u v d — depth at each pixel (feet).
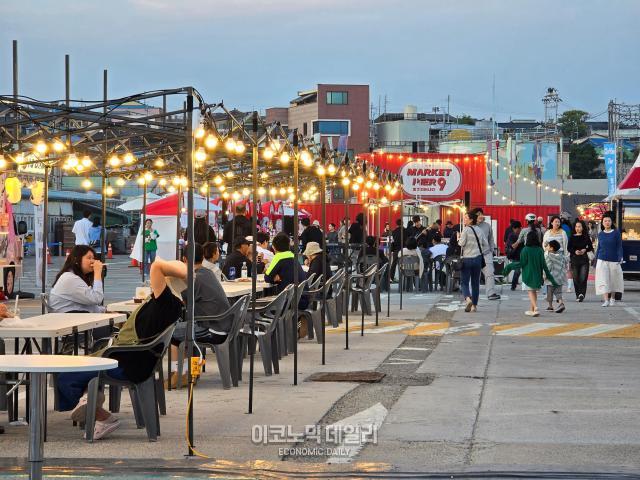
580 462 32.17
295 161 49.32
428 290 116.16
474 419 39.52
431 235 135.03
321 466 31.60
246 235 102.63
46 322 39.93
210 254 55.93
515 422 38.91
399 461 32.42
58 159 66.74
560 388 47.09
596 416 40.14
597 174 458.09
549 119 448.65
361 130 405.18
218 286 47.83
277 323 53.67
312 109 410.72
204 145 50.93
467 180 186.39
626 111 217.36
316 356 59.11
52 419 39.93
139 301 50.72
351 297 90.07
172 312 36.58
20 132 64.64
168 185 111.34
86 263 47.24
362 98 405.39
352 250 130.62
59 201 236.84
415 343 65.51
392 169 187.21
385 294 110.22
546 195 298.35
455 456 33.14
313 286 71.36
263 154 57.67
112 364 25.55
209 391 46.73
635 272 119.34
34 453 25.13
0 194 96.48
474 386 47.70
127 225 257.96
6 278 97.14
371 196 126.21
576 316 84.12
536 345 64.23
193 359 34.86
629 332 71.82
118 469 31.04
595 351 61.21
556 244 87.04
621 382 48.93
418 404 42.83
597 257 94.48
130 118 49.93
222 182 102.94
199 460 32.32
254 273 41.75
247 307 49.06
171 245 124.98
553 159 336.49
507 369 53.31
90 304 46.62
